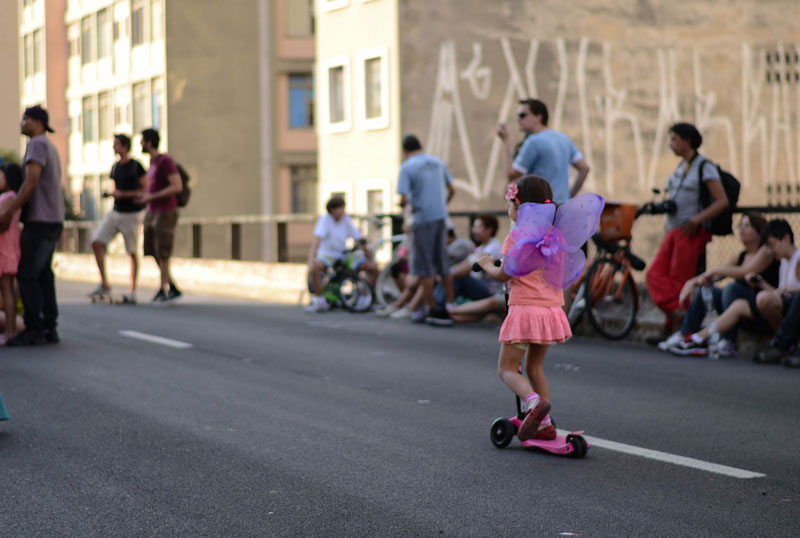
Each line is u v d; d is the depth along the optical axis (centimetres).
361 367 1462
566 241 924
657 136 5181
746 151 5359
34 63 8544
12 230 1642
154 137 2461
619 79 5112
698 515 738
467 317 2042
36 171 1605
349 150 5206
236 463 891
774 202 5400
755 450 948
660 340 1708
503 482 830
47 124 1633
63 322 2041
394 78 4909
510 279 950
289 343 1734
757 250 1594
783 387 1302
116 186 2511
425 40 4891
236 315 2252
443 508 756
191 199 6538
